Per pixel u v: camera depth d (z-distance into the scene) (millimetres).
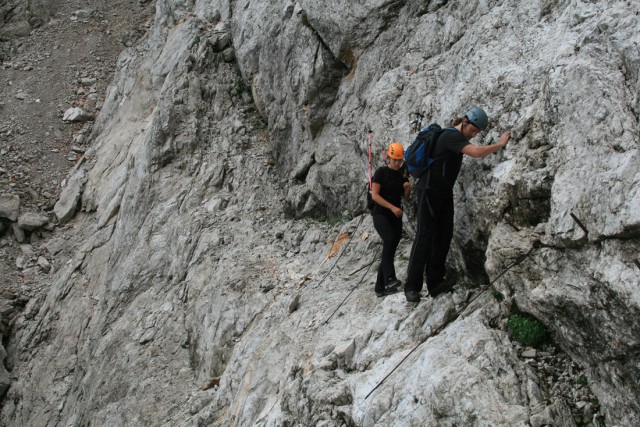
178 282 10742
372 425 5527
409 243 7938
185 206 11625
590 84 5266
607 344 4871
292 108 10930
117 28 20094
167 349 9844
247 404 7207
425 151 5992
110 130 16141
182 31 14391
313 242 9562
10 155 16422
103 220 13812
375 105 8367
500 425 4840
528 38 6496
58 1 20844
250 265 9664
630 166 4785
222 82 13023
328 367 6500
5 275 14211
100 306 11805
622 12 5398
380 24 9367
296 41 10664
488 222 6074
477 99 6551
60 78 18422
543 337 5504
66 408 11227
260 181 11477
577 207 5078
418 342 6105
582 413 4910
